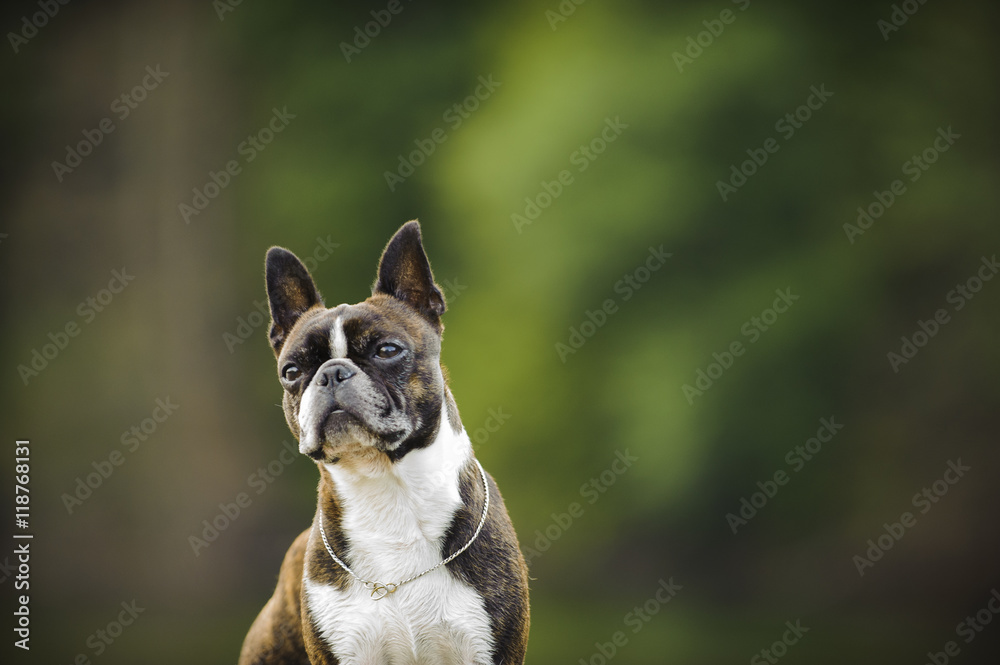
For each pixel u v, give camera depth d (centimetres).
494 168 1961
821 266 1814
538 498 1967
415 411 525
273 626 596
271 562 2081
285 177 2283
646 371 1822
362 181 2252
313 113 2312
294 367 538
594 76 1912
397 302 559
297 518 2119
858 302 1806
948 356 1798
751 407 1806
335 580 537
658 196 1823
